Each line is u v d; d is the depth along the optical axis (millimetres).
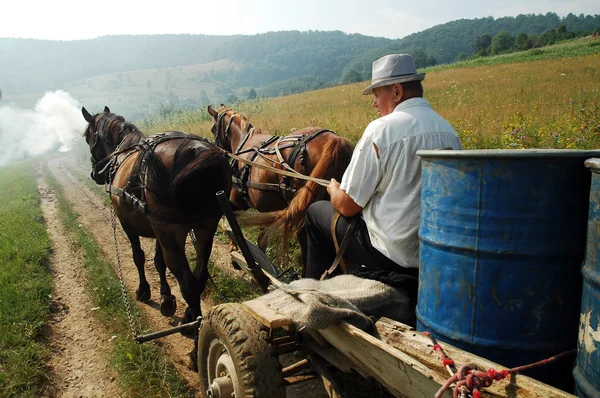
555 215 1983
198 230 4648
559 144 8484
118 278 6859
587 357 1792
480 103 16938
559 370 2059
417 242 2797
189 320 4586
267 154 5551
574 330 2055
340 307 2580
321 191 4422
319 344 2949
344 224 3146
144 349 4641
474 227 2070
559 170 1971
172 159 4285
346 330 2406
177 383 4117
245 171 5887
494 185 2020
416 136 2826
